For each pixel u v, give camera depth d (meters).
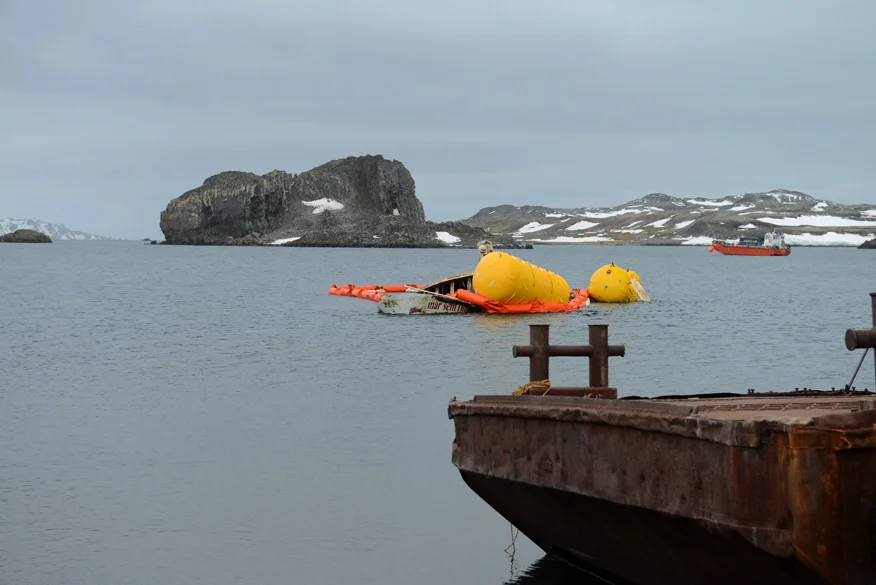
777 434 7.27
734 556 7.82
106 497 14.41
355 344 35.41
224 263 161.88
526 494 10.27
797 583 7.57
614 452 8.74
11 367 29.06
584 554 10.84
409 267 148.00
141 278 99.19
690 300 63.06
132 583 11.05
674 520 8.04
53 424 19.84
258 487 14.96
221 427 19.44
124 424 19.83
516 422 10.09
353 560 11.84
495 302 50.16
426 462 16.45
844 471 7.21
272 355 32.12
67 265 143.25
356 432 18.89
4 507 13.91
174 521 13.31
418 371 27.88
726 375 26.98
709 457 7.68
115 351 33.47
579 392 11.16
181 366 29.22
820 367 28.88
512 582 11.15
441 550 12.30
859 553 7.27
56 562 11.67
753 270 140.38
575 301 54.22
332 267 144.50
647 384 25.12
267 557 11.96
